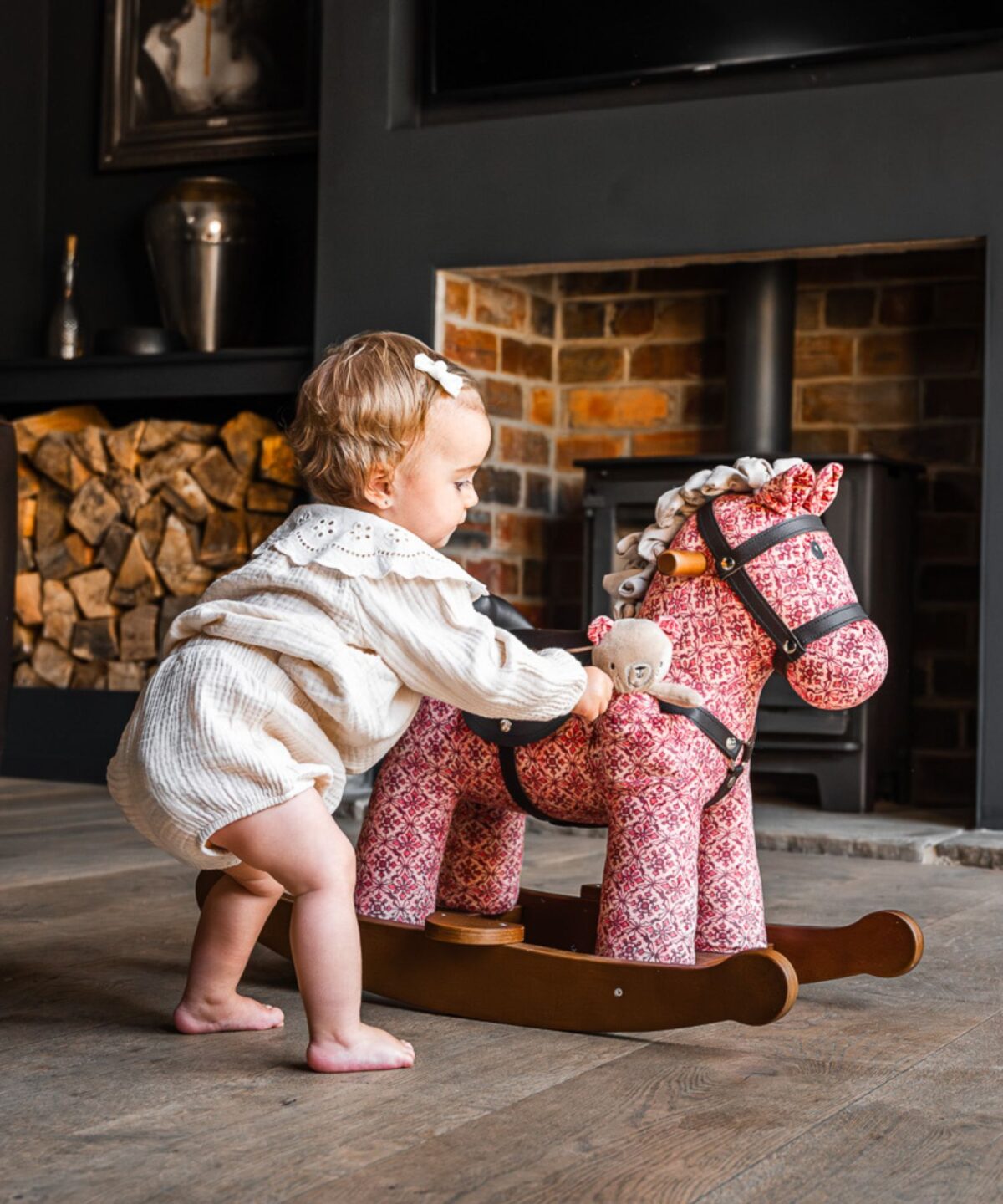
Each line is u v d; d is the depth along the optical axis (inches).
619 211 122.9
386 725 51.4
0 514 101.5
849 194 115.2
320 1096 45.8
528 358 146.6
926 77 113.3
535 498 148.3
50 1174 38.5
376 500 53.1
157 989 60.4
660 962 54.6
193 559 140.6
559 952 55.2
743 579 57.9
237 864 50.9
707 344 147.3
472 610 52.1
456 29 131.6
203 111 153.3
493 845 64.7
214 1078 47.7
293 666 49.9
